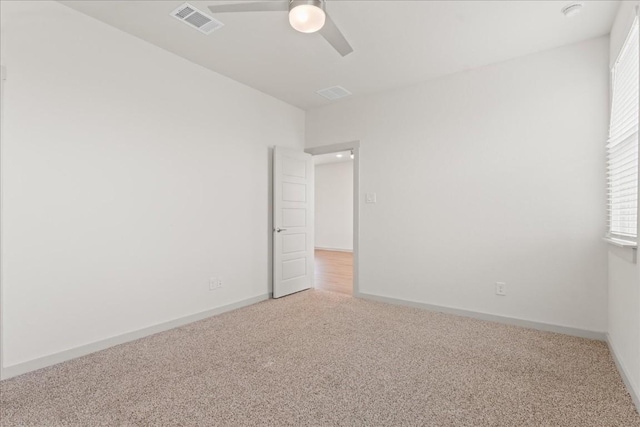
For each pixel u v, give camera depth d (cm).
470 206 342
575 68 289
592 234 283
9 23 215
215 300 351
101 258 260
